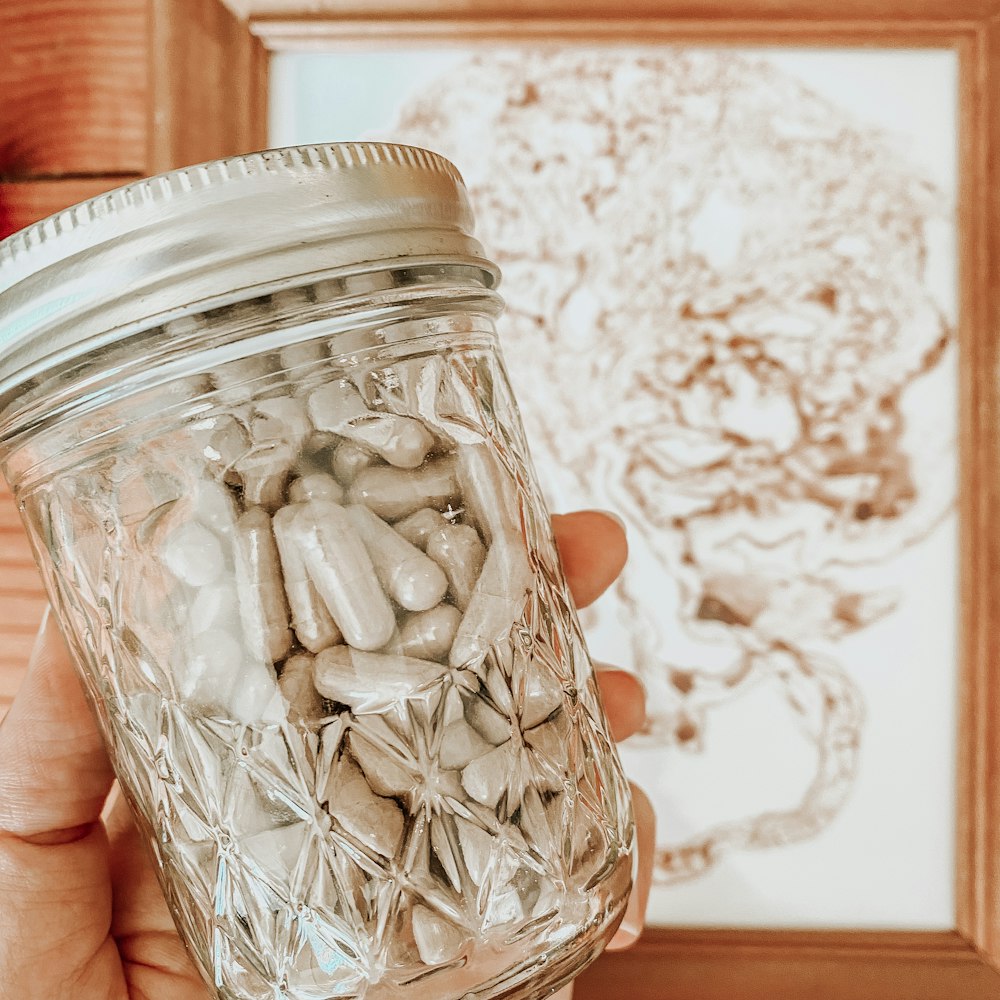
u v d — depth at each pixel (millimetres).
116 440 210
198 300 187
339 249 196
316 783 214
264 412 204
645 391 452
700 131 448
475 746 226
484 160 447
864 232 448
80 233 190
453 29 440
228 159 194
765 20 441
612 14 440
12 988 309
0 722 323
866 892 452
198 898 250
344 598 205
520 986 240
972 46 440
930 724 452
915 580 452
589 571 391
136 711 240
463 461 234
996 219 438
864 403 449
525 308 450
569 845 251
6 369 204
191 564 206
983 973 437
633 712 404
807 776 457
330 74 442
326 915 225
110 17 452
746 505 453
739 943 447
